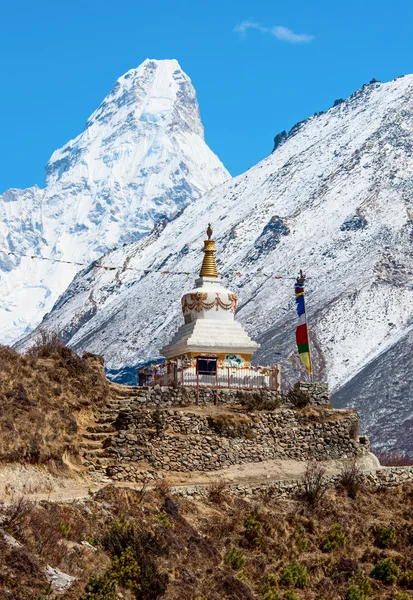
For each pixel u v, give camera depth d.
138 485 59.12
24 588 41.62
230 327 74.44
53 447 57.59
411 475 67.88
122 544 48.78
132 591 45.97
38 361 65.25
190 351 72.44
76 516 49.97
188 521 56.66
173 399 66.25
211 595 48.91
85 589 43.09
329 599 54.19
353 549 60.03
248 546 56.91
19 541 44.75
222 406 67.25
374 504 64.81
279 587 54.41
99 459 59.88
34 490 54.34
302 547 58.75
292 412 67.38
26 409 59.12
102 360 69.12
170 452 62.12
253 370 70.44
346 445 67.81
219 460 63.38
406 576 57.81
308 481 63.38
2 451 54.91
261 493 62.09
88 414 63.78
